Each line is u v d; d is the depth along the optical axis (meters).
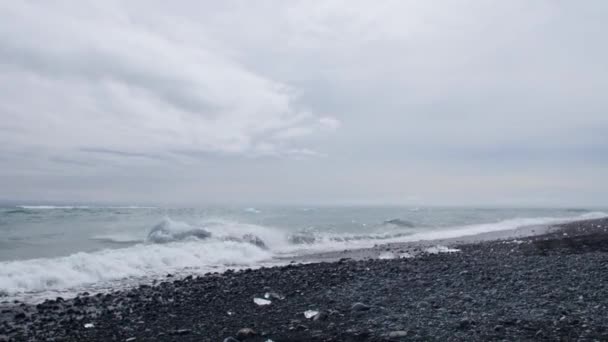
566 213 74.25
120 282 12.41
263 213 48.94
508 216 58.53
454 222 43.50
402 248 21.86
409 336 6.41
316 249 21.83
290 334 6.77
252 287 11.09
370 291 10.06
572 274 11.35
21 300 10.03
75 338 7.00
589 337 6.06
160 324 7.75
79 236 21.41
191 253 17.05
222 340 6.65
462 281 10.78
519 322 6.94
